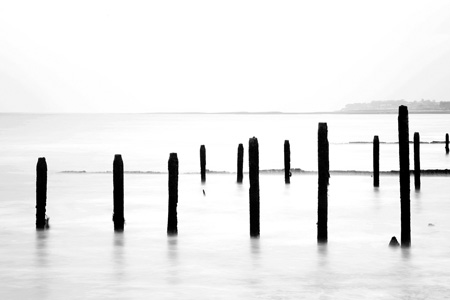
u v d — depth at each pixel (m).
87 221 20.80
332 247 16.66
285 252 16.16
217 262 15.19
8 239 17.91
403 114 14.79
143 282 13.51
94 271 14.42
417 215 21.52
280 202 25.03
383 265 14.77
